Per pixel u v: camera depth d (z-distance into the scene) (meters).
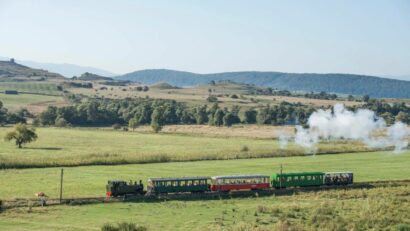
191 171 115.62
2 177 102.31
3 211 75.12
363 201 86.31
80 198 84.44
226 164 128.00
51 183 97.81
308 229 66.62
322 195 93.69
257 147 160.88
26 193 87.88
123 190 88.25
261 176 98.06
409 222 71.31
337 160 139.75
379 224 69.88
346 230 67.00
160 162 129.75
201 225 69.00
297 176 100.94
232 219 72.94
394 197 89.25
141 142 179.00
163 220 71.81
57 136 198.00
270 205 83.06
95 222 70.00
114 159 126.44
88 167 119.00
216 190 94.12
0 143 169.88
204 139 191.12
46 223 68.88
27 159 121.25
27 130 160.50
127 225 63.03
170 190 91.38
